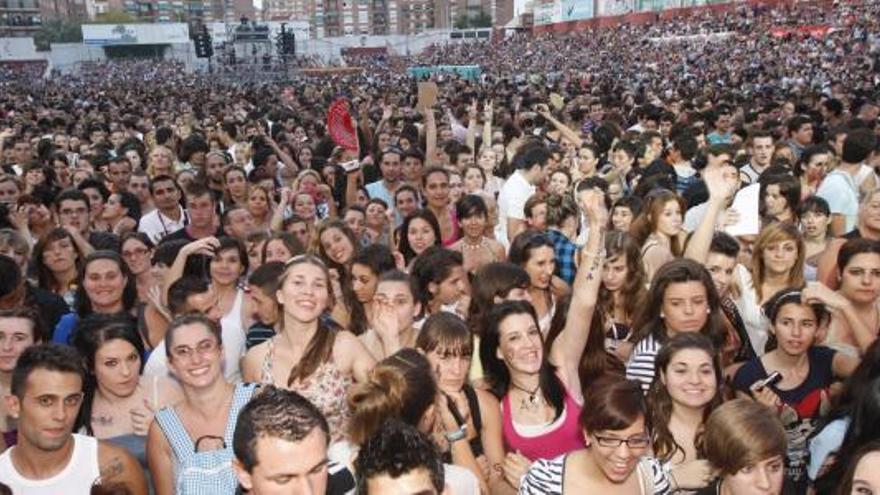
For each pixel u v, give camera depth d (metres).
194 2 153.50
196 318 3.64
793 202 6.53
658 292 4.32
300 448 2.50
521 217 7.82
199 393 3.57
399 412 3.13
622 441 2.98
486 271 4.55
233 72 66.69
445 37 110.56
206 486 3.38
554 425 3.77
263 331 5.02
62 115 20.94
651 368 4.20
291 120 18.42
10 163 12.75
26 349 3.25
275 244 5.95
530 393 3.80
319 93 32.72
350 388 3.63
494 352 3.87
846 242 4.61
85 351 3.91
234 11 172.12
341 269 5.75
